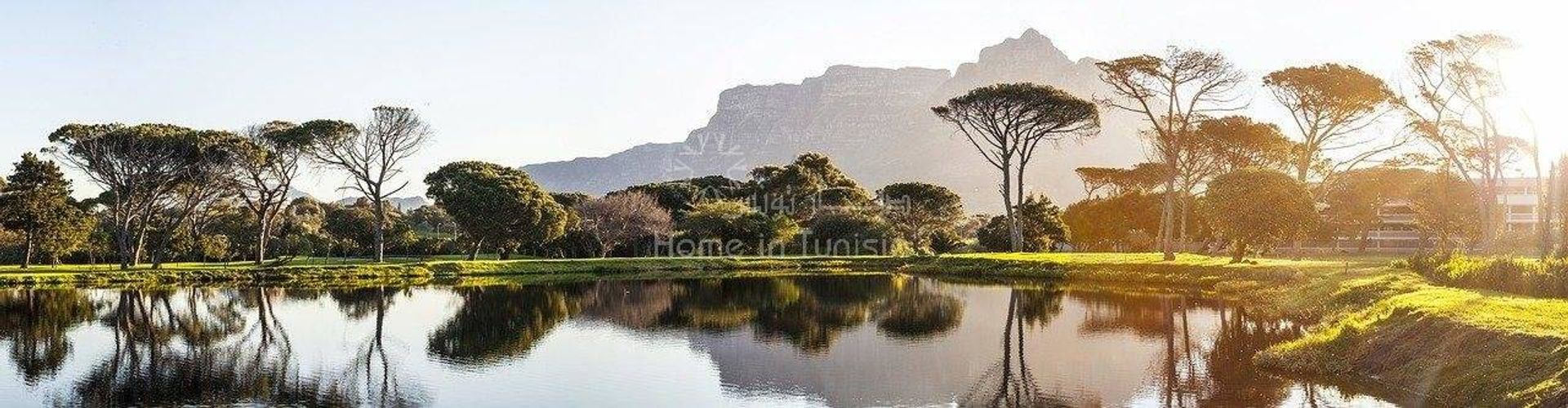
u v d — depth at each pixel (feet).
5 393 89.51
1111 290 189.88
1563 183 221.87
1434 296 102.94
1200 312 146.41
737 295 194.70
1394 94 231.50
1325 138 245.86
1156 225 360.89
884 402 86.12
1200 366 97.96
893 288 211.00
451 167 333.42
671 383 95.40
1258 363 96.32
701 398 88.33
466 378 98.22
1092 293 185.16
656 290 211.41
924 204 399.44
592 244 346.33
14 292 197.06
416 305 173.37
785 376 98.63
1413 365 80.64
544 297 191.62
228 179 256.32
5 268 245.86
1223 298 168.14
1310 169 300.61
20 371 101.24
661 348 118.73
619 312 161.58
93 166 236.84
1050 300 171.73
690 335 130.21
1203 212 215.72
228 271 237.25
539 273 271.49
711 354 113.50
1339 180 306.14
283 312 160.86
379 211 290.35
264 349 117.39
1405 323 88.22
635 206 345.51
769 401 86.89
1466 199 270.46
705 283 232.53
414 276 254.27
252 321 147.43
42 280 212.84
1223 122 252.62
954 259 275.80
